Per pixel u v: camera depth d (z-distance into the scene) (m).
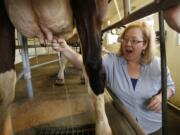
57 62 4.86
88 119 1.33
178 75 2.74
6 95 0.86
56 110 1.53
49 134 1.13
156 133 1.31
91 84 0.96
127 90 1.28
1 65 0.81
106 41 5.61
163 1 0.40
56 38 1.07
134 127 1.09
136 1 3.56
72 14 0.87
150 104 1.19
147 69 1.25
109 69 1.32
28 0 0.77
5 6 0.82
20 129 1.19
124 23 0.79
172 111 2.63
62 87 2.29
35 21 0.85
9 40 0.86
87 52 0.87
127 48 1.24
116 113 1.28
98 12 0.94
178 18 0.41
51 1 0.76
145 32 1.23
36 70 3.63
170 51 2.95
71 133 1.13
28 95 1.86
